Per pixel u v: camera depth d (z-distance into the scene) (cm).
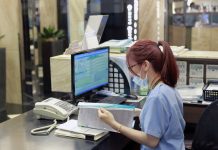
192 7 460
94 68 265
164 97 170
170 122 171
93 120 203
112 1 398
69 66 273
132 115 197
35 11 589
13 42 519
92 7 455
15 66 524
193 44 469
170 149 172
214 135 218
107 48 280
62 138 199
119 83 285
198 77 307
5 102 512
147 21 436
